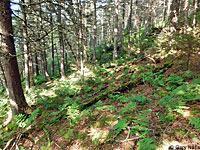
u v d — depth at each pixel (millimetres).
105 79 8938
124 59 11961
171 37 6844
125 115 3414
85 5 12531
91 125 3479
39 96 8227
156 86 4883
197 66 5117
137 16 19359
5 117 6250
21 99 5352
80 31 6957
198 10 12258
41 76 18500
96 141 2801
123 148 2439
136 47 11234
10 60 4867
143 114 2969
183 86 3520
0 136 4359
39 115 5363
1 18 4441
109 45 23703
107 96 5535
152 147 2033
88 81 8320
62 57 13695
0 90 16094
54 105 6207
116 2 12102
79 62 9477
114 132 2904
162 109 3211
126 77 7656
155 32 14742
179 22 15633
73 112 4512
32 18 11578
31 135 4059
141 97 4137
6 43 4656
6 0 4059
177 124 2531
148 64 7922
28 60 10828
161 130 2512
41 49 5234
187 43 4789
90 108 4648
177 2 8719
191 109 2822
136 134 2633
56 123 4398
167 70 6070
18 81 5223
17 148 3555
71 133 3357
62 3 4934
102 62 16812
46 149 3207
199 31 5586
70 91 7840
